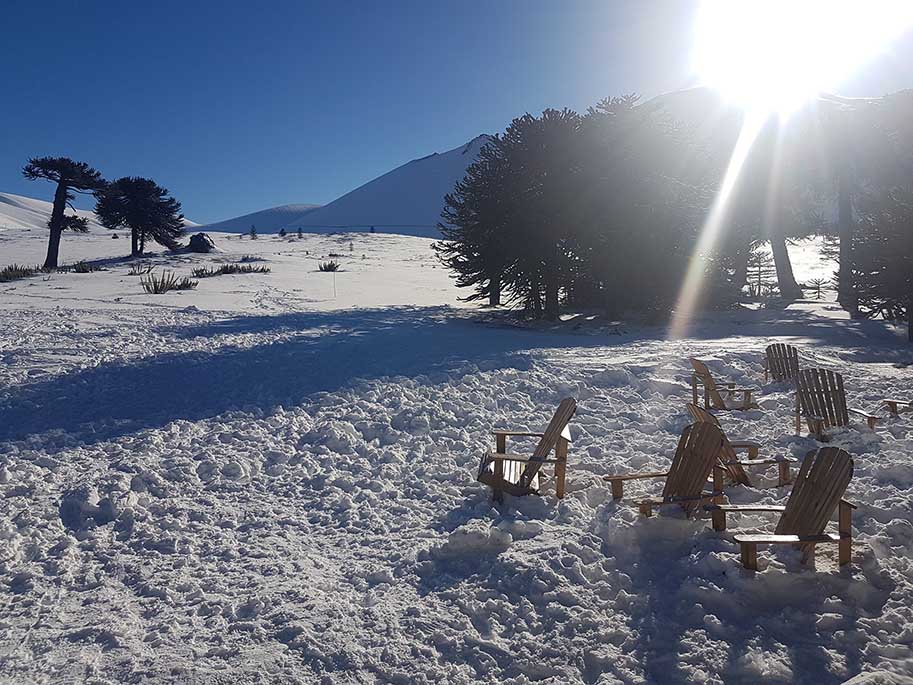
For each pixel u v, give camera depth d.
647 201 21.02
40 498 6.65
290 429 8.96
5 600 4.81
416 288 35.28
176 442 8.41
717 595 4.40
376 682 3.84
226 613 4.56
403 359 13.22
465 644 4.16
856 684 3.51
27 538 5.76
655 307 21.42
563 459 6.41
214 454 7.95
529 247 20.84
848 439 7.77
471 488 6.77
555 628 4.28
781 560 4.83
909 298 16.48
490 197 21.41
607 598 4.62
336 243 81.81
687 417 9.20
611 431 8.83
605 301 22.88
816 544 5.14
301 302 27.23
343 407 10.01
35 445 8.34
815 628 4.12
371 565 5.26
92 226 143.75
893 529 5.39
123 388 10.96
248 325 18.95
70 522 6.18
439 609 4.55
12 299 25.78
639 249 21.00
